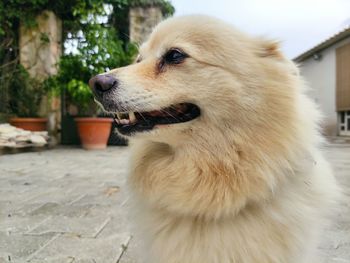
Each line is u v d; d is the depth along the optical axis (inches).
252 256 9.8
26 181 28.0
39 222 17.3
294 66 11.5
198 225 10.1
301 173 10.6
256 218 9.9
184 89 10.9
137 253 13.3
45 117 54.6
